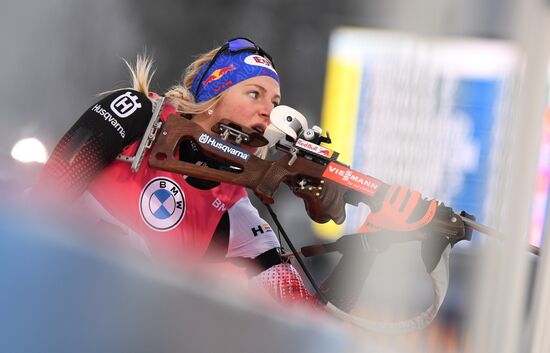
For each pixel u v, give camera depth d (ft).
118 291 19.90
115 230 29.22
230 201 30.99
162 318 19.58
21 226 20.49
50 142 92.63
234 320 20.85
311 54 93.25
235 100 30.58
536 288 21.53
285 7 93.71
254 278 31.42
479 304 23.08
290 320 22.67
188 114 31.40
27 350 17.63
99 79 96.89
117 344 18.48
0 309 18.25
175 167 28.25
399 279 30.40
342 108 85.15
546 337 21.15
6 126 92.73
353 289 27.61
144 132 29.09
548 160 68.44
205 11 97.09
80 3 96.43
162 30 97.60
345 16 89.40
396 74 79.97
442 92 78.64
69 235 20.98
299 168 28.07
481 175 79.00
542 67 24.58
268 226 32.24
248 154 28.53
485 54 78.43
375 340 25.61
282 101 93.61
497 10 78.13
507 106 31.96
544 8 25.02
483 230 25.77
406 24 78.18
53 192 27.86
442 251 26.73
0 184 32.89
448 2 75.05
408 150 78.64
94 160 28.37
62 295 19.06
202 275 24.75
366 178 27.76
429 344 27.81
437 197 79.10
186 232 29.89
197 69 32.19
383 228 26.94
